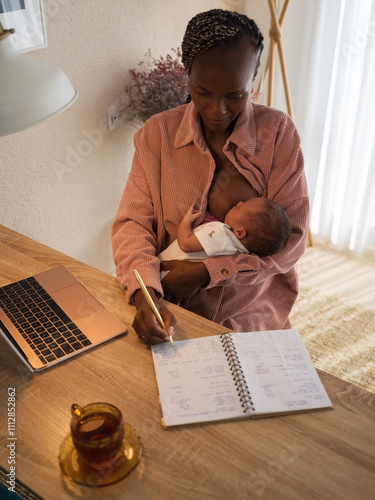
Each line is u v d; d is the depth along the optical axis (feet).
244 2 8.32
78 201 7.08
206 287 4.04
